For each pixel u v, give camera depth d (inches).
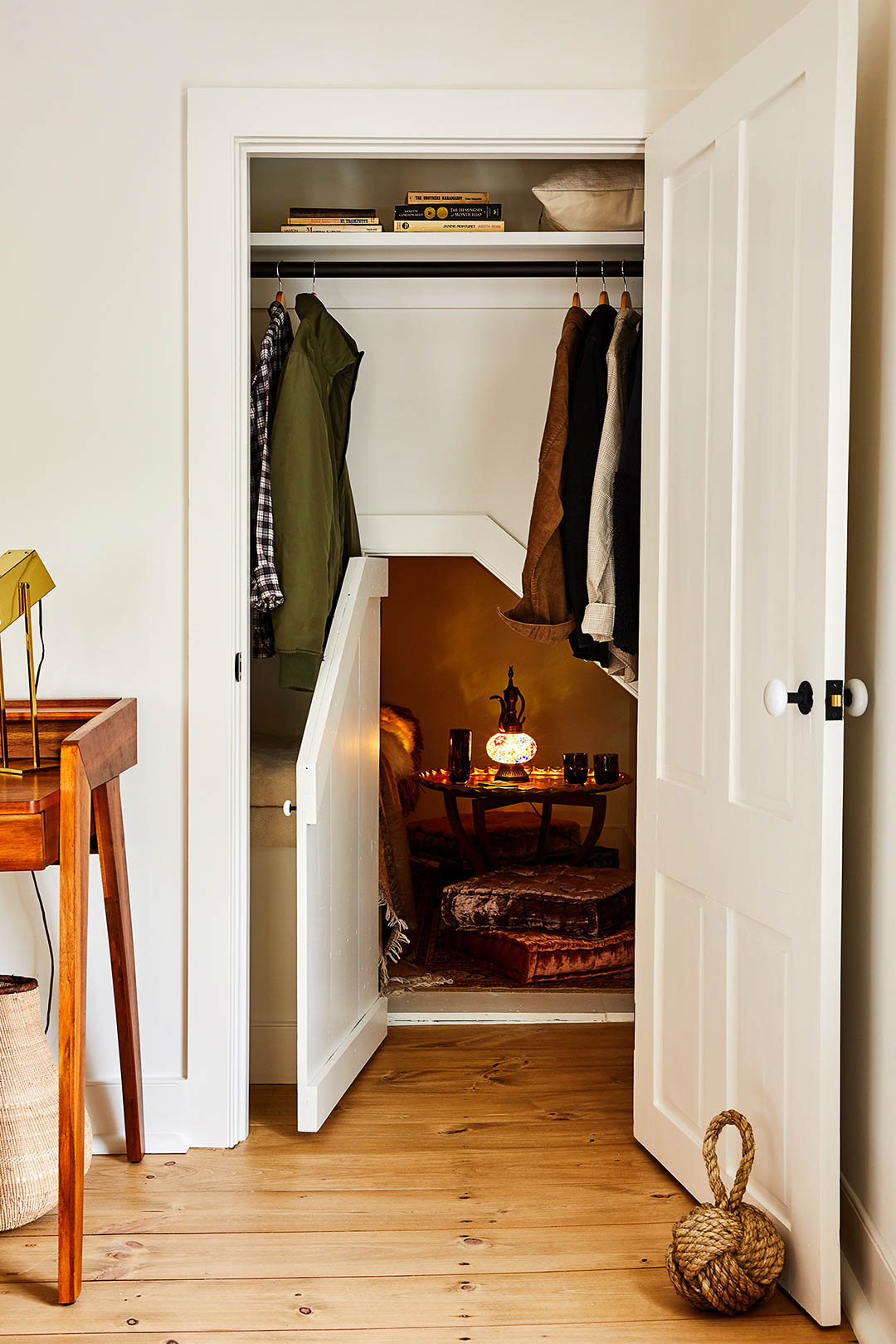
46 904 99.9
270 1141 99.2
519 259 119.0
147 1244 81.7
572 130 96.8
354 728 112.0
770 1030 76.5
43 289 97.3
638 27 97.3
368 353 118.7
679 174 90.8
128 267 97.1
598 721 194.2
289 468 102.3
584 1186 90.1
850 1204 77.5
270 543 103.7
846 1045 80.3
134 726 93.0
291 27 96.6
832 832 69.9
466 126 96.3
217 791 98.3
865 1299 72.4
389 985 133.3
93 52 96.0
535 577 106.1
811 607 71.4
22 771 83.0
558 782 161.9
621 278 118.1
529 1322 72.4
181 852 99.7
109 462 98.3
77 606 99.0
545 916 138.2
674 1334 71.2
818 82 70.1
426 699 196.2
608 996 130.4
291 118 95.7
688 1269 71.5
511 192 125.4
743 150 80.0
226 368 96.8
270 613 110.1
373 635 119.3
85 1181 91.9
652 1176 92.0
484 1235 82.6
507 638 194.7
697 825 86.7
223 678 98.1
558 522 105.3
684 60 97.3
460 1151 96.4
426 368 118.8
